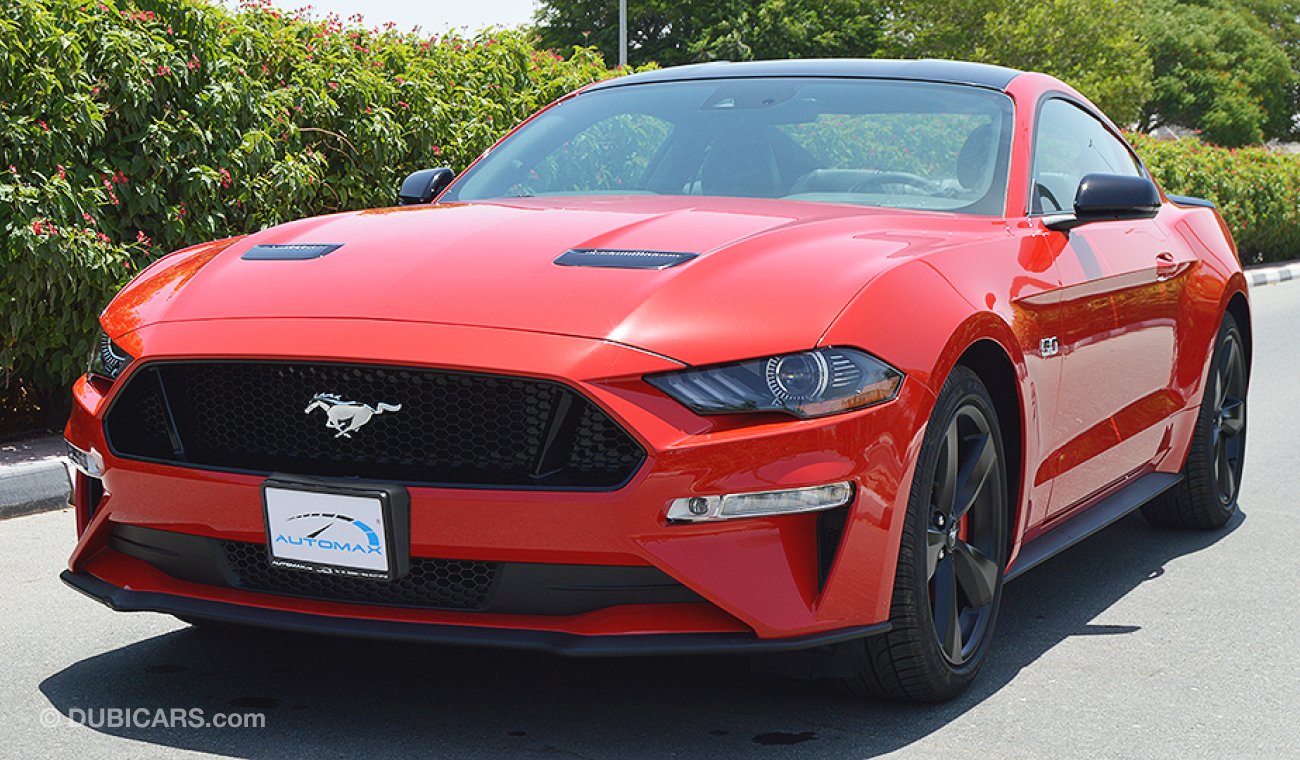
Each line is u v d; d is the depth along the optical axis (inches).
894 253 123.7
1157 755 116.8
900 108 161.8
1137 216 157.0
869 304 114.3
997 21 1893.5
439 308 112.0
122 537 122.0
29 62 231.5
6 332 234.1
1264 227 791.1
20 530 196.2
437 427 109.2
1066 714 125.9
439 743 114.0
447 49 329.4
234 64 260.1
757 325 109.7
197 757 110.9
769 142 158.7
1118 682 135.8
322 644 139.7
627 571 106.5
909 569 116.0
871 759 112.6
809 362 108.6
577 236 125.0
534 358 106.1
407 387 109.4
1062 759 115.0
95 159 240.7
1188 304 184.5
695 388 105.9
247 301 118.5
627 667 133.0
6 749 112.4
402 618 110.0
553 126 172.4
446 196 163.9
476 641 107.0
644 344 107.0
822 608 109.4
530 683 128.6
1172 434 185.9
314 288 118.2
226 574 115.8
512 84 342.0
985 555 131.1
